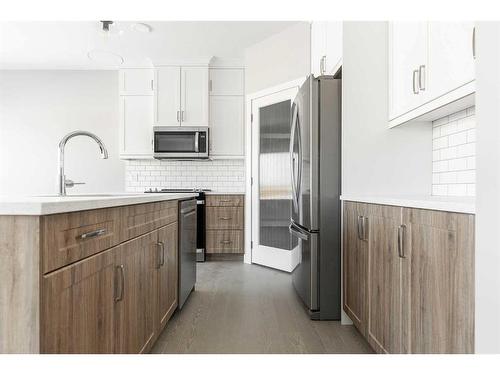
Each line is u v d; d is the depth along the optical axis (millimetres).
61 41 4379
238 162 5312
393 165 2471
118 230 1448
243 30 4129
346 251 2404
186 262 2879
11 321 900
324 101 2621
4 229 907
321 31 3279
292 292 3250
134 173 5355
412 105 2078
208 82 4938
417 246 1378
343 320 2459
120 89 5039
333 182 2602
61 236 1009
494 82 899
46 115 5367
